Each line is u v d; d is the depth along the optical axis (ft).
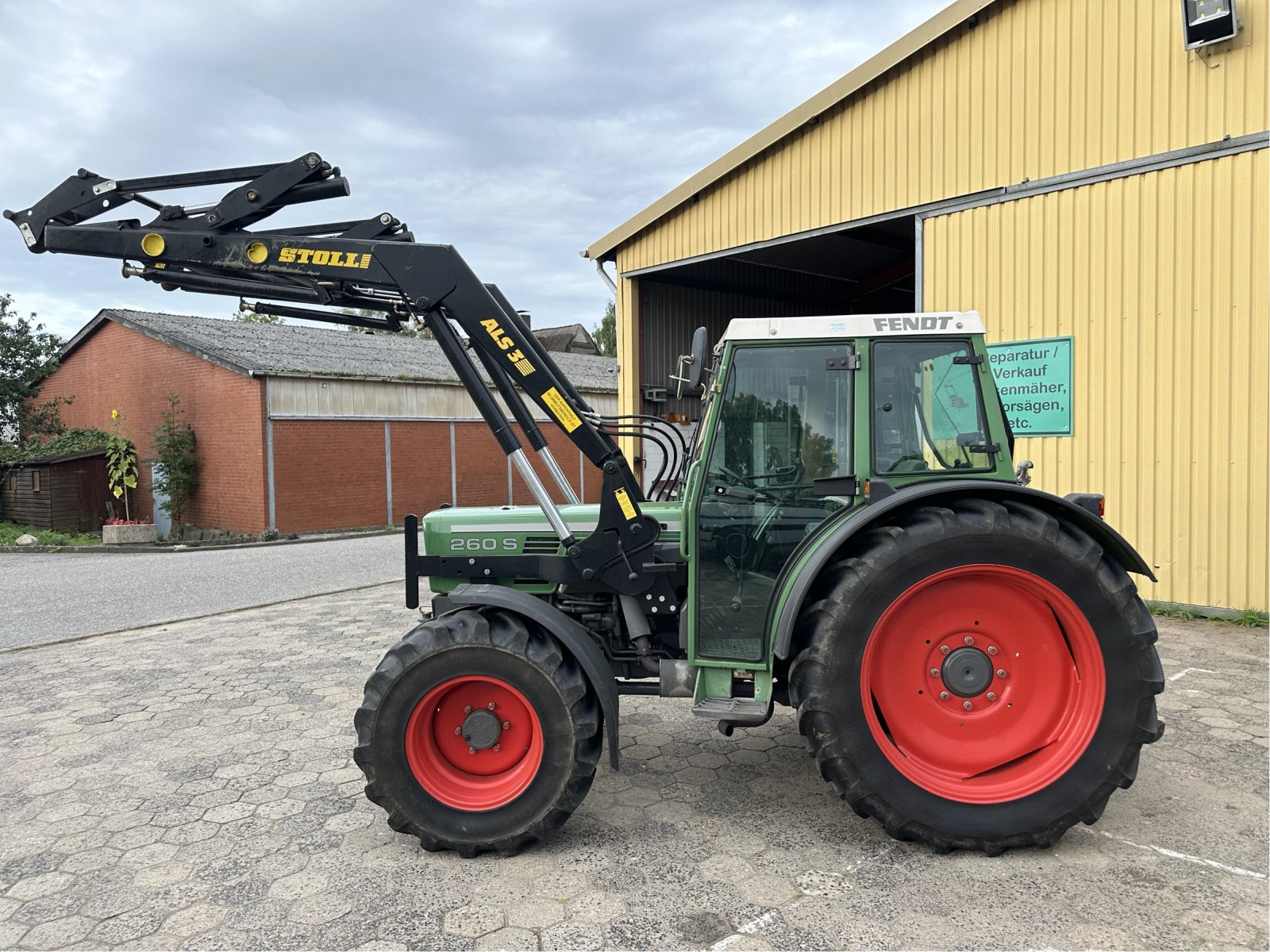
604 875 9.31
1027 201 23.13
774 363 10.65
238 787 12.17
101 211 11.78
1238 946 7.70
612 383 79.51
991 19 23.56
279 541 50.60
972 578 9.75
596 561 11.14
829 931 8.08
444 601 12.23
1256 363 19.53
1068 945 7.77
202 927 8.50
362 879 9.39
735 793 11.56
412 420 60.34
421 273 10.94
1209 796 10.94
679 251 34.01
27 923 8.66
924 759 9.89
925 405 10.48
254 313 13.16
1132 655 9.39
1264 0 18.93
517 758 10.23
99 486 59.41
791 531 10.55
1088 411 22.27
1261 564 19.66
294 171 11.37
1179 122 20.35
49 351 68.39
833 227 28.02
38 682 18.16
